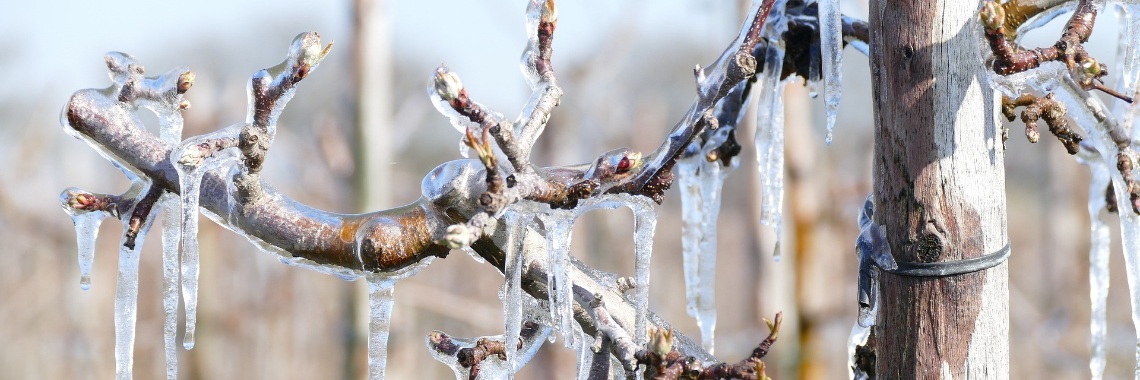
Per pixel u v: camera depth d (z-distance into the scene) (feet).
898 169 6.77
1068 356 16.83
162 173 6.92
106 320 16.83
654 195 6.79
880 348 6.88
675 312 18.99
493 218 6.63
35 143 17.48
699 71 6.81
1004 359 6.82
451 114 6.77
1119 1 6.91
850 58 22.31
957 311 6.76
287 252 6.96
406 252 6.89
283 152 15.28
